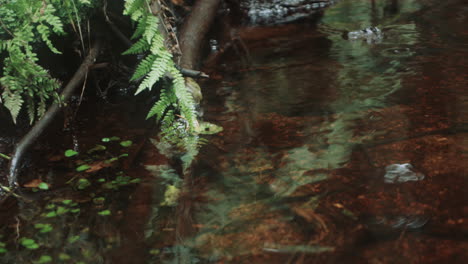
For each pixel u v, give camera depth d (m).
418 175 2.08
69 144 2.72
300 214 1.88
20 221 1.97
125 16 3.79
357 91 3.14
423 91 3.03
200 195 2.10
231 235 1.78
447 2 5.43
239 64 4.00
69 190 2.23
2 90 2.74
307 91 3.24
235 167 2.33
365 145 2.41
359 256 1.60
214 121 2.90
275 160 2.35
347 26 4.94
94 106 3.27
